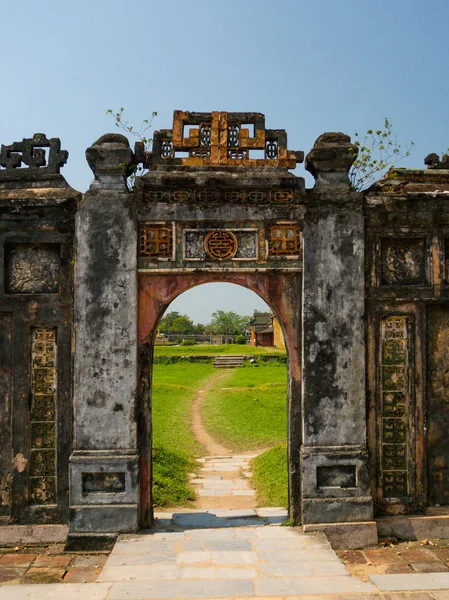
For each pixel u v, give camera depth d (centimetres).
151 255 608
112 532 577
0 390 604
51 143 624
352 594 456
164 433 1358
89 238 600
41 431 602
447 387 623
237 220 610
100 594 457
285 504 748
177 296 625
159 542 558
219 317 8438
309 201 610
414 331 618
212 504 789
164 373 3098
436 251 618
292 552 535
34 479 599
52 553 568
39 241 607
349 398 600
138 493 584
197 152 633
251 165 631
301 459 595
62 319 604
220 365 3522
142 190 607
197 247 610
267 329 5434
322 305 604
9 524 591
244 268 607
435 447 619
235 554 532
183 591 461
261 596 452
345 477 596
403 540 595
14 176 618
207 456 1166
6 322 610
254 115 638
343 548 577
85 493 580
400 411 617
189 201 611
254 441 1302
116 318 596
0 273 605
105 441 588
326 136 625
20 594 457
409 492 611
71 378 602
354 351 603
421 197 611
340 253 607
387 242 627
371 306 615
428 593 459
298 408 609
